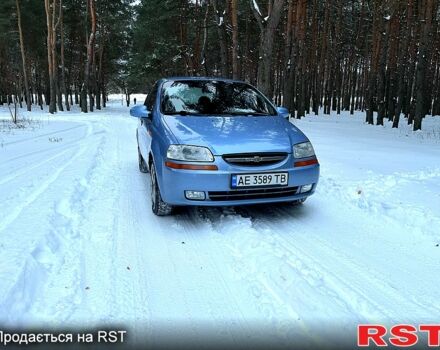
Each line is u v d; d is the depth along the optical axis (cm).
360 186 579
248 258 342
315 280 306
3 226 404
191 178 389
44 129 1538
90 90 3444
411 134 1614
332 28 3606
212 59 3616
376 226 427
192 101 508
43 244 359
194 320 259
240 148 395
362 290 294
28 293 283
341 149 1002
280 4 1185
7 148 989
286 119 507
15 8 3331
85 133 1380
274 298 282
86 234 398
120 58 4516
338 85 3825
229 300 281
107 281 305
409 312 268
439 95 3294
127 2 3916
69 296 284
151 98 586
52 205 473
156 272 321
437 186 581
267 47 1228
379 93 2175
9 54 4316
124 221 436
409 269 328
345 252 360
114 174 673
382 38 2523
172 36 3250
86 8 3406
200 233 402
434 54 3023
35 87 5200
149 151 484
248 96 535
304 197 436
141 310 270
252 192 402
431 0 1684
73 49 4291
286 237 395
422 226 416
